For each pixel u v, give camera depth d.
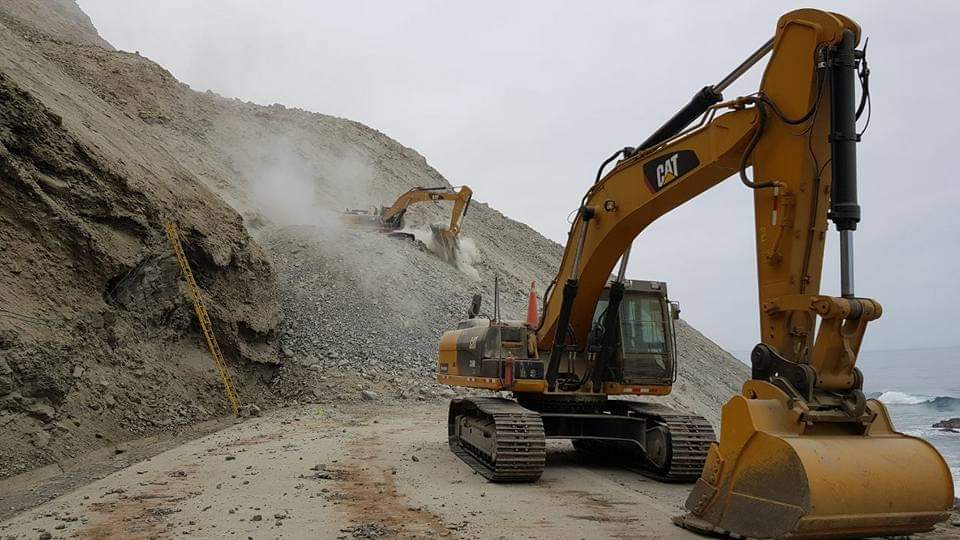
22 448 11.67
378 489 9.85
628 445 11.85
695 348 38.66
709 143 8.52
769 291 7.42
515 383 11.15
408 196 35.88
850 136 6.84
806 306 6.89
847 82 6.90
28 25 47.22
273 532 7.55
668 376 11.70
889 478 6.12
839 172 6.83
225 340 20.27
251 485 10.08
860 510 6.00
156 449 14.13
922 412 40.44
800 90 7.29
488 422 11.38
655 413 11.02
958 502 9.12
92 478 11.37
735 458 6.78
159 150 25.67
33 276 13.92
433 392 22.11
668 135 9.60
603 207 10.47
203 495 9.45
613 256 10.70
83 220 15.48
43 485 10.84
